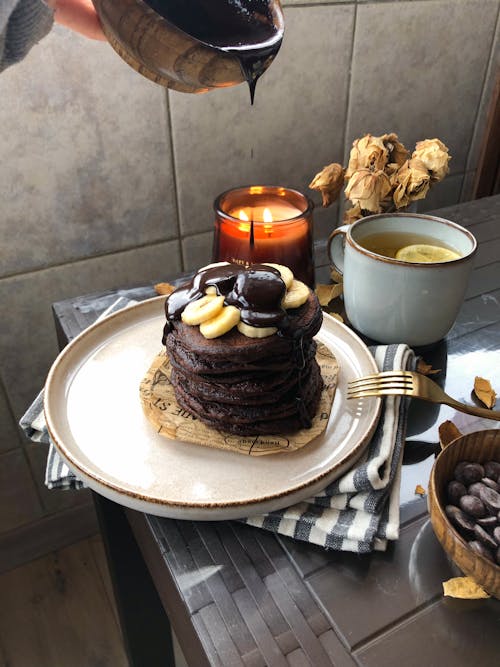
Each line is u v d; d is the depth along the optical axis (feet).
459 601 0.80
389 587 0.82
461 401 1.14
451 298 1.16
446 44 1.97
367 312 1.22
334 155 1.99
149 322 1.29
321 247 1.73
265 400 0.95
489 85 2.16
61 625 2.06
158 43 0.84
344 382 1.13
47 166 1.55
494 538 0.77
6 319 1.72
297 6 1.65
